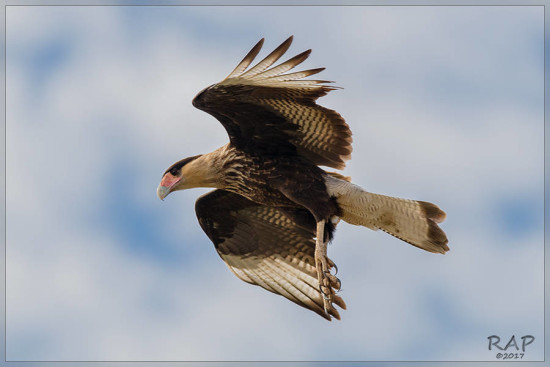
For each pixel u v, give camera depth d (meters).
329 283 13.57
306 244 15.35
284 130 13.88
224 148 14.41
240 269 15.66
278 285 15.36
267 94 13.18
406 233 13.95
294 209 14.81
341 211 14.05
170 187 14.57
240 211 15.59
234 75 12.73
